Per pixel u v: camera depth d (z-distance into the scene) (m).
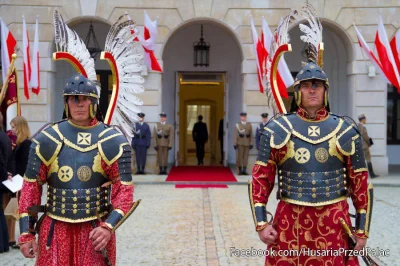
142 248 7.52
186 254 7.19
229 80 19.39
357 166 3.98
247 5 16.56
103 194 3.93
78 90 3.91
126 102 4.96
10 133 9.18
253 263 6.76
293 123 4.04
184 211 10.41
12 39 12.25
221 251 7.35
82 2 16.38
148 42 15.43
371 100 16.58
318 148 3.94
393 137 20.33
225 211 10.42
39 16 16.28
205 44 18.69
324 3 16.48
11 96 9.66
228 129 19.59
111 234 3.74
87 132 3.97
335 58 19.11
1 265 6.57
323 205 3.88
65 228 3.83
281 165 4.04
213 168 18.50
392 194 13.17
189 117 21.34
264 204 4.06
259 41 15.05
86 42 18.56
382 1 16.45
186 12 16.55
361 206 3.99
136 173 16.69
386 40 13.67
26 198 3.90
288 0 16.48
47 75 16.28
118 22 4.99
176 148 19.14
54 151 3.89
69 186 3.85
